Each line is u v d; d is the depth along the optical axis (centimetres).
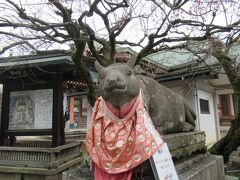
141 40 517
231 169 862
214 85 1241
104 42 522
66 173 377
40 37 395
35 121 701
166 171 243
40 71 688
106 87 237
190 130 490
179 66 1027
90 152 265
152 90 369
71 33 420
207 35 483
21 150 629
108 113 262
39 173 590
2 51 402
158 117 356
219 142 920
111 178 248
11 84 738
